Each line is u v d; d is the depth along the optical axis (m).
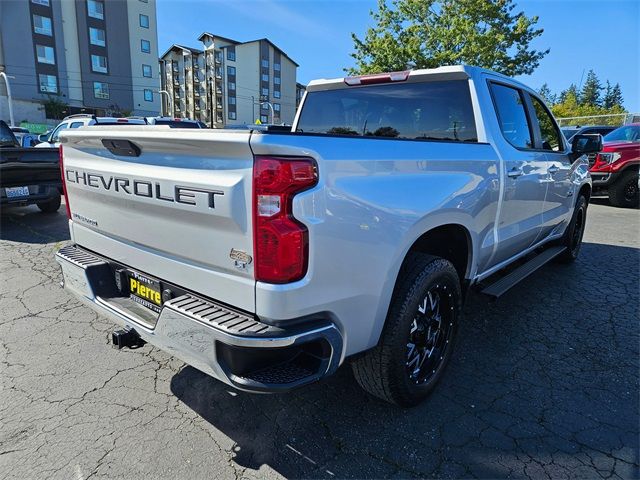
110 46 51.59
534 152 3.61
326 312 1.84
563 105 51.72
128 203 2.23
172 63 79.19
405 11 24.17
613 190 9.99
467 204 2.59
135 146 2.07
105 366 2.92
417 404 2.51
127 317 2.23
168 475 2.01
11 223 7.31
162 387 2.70
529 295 4.30
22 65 46.16
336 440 2.24
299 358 1.92
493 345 3.27
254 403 2.54
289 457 2.13
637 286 4.58
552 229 4.47
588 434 2.31
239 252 1.75
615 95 84.06
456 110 3.07
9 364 2.93
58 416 2.41
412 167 2.18
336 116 3.72
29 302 3.97
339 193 1.78
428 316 2.52
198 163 1.83
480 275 3.20
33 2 45.72
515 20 22.84
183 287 2.05
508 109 3.35
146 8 53.94
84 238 2.72
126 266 2.41
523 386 2.74
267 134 1.61
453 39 21.86
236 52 76.75
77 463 2.07
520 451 2.18
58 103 48.00
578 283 4.67
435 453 2.16
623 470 2.06
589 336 3.43
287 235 1.65
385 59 21.41
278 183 1.62
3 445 2.18
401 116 3.33
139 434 2.27
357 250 1.88
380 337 2.20
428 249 2.79
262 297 1.70
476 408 2.51
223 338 1.68
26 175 6.57
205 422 2.38
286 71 84.94
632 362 3.05
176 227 1.99
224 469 2.05
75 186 2.64
